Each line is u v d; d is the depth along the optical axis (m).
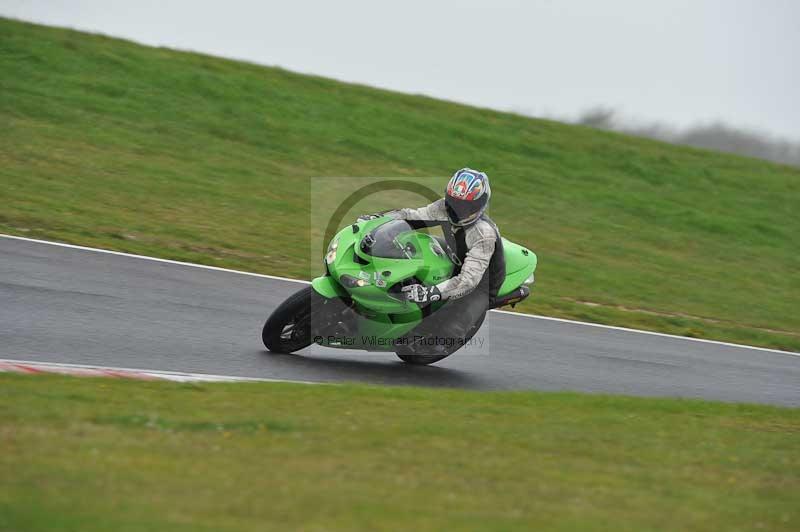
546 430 22.30
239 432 18.83
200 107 72.94
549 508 15.91
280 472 16.20
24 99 64.50
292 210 55.91
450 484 16.69
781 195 92.44
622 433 23.11
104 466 15.27
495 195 71.31
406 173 70.88
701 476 19.45
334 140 74.12
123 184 52.84
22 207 43.62
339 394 24.02
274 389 23.84
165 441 17.38
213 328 31.23
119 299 32.66
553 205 72.44
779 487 19.16
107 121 64.75
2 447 15.57
